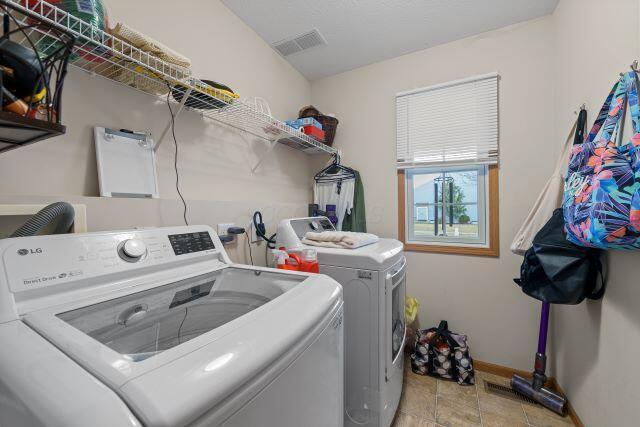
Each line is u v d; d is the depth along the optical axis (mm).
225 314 691
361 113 2396
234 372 402
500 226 1916
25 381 356
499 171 1922
